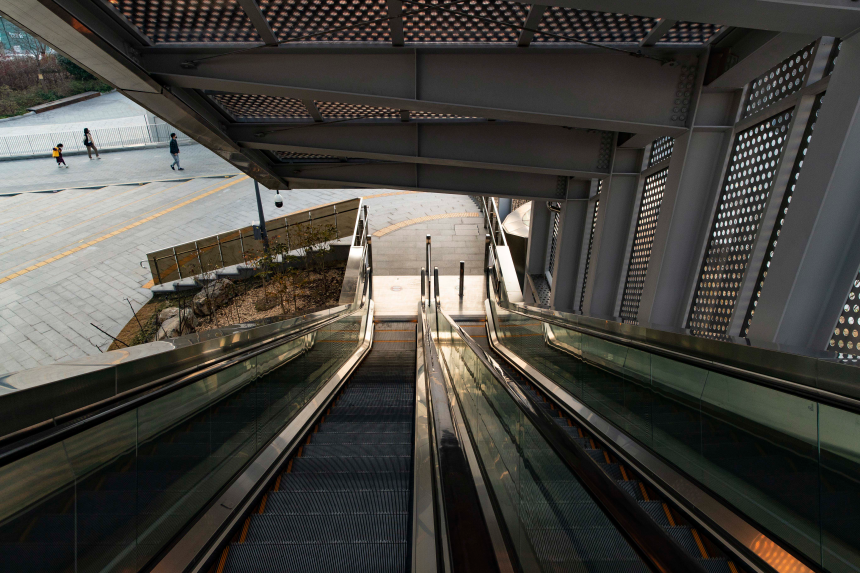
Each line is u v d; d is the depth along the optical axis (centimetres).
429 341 559
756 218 379
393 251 1634
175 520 251
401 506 312
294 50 426
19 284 1420
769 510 227
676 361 307
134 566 215
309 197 2095
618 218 636
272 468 357
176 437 255
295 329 497
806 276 287
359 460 392
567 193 771
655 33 373
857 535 180
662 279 475
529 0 268
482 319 1191
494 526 195
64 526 174
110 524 199
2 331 1213
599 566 145
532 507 195
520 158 627
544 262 1130
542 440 186
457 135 625
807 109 324
